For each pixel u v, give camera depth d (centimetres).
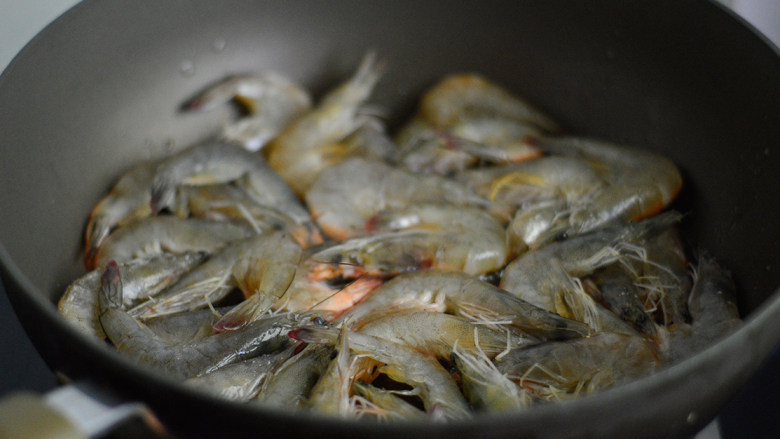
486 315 48
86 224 52
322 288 50
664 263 51
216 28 56
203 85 57
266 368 46
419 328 47
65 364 41
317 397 44
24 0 55
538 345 47
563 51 57
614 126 57
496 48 58
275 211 54
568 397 45
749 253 50
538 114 58
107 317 47
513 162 56
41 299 40
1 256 41
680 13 52
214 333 48
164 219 52
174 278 51
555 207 53
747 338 40
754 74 50
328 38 58
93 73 52
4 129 47
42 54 49
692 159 54
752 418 49
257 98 58
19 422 36
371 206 54
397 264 51
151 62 54
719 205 52
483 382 45
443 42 58
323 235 54
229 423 38
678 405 39
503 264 52
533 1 56
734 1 57
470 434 37
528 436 38
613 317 49
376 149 56
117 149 54
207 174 54
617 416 38
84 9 50
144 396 38
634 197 53
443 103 58
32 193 48
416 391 45
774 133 49
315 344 47
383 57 59
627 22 54
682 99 54
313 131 58
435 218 53
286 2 57
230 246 51
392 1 57
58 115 50
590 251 51
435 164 57
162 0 53
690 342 47
